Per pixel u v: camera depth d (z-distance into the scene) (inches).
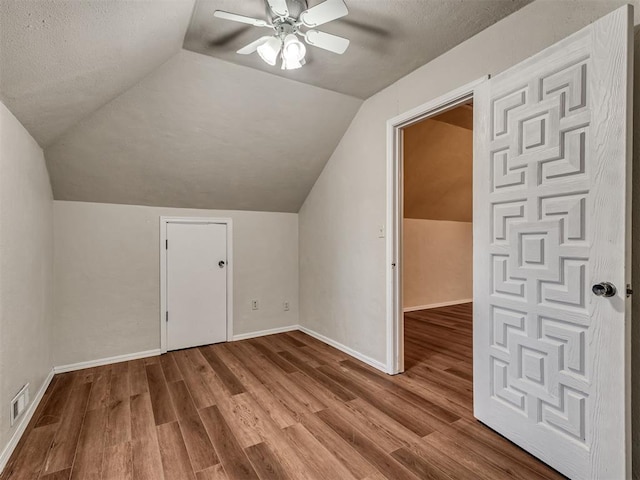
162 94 93.2
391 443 67.5
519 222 64.6
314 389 92.4
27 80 60.7
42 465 61.6
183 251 129.1
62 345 107.6
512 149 65.8
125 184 112.7
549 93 58.9
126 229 118.5
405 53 85.3
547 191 59.4
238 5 67.5
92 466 61.4
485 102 72.1
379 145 106.7
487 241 71.8
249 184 132.0
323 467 60.7
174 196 124.0
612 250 50.5
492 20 72.6
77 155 99.1
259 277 146.7
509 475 58.0
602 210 51.7
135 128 99.0
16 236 70.2
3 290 63.1
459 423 74.7
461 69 81.0
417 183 173.2
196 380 99.1
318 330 141.6
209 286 134.3
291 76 96.8
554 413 58.6
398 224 102.8
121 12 56.5
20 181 73.2
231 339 138.9
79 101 80.7
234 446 66.9
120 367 110.3
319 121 115.9
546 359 59.9
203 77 92.3
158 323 123.8
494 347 70.6
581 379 54.4
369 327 111.2
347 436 70.1
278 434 70.9
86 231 111.8
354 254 118.6
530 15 67.1
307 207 149.1
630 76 48.8
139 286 120.6
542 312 60.5
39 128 80.8
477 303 74.5
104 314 114.6
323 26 74.4
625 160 49.1
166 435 70.8
